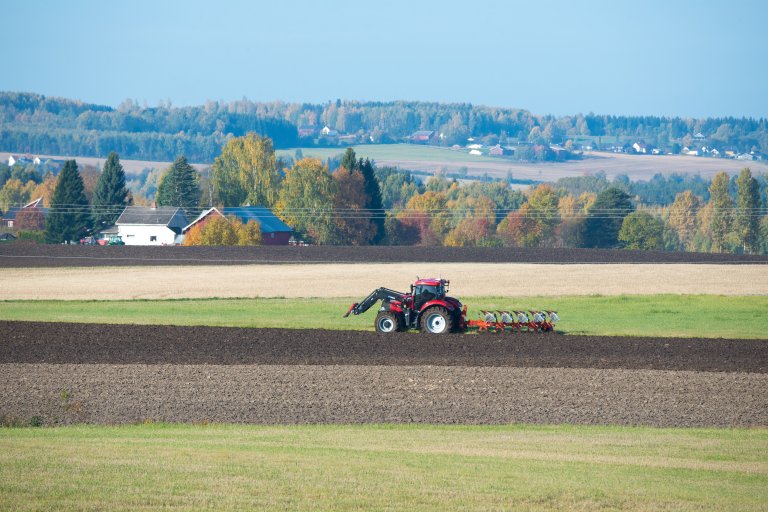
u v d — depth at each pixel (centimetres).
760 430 7988
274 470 5866
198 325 15300
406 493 5406
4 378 10381
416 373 10856
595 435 7544
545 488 5597
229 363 11738
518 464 6228
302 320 16300
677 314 17462
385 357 12200
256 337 13962
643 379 10612
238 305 18450
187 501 5162
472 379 10488
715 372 11200
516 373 10919
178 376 10575
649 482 5825
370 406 8962
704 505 5353
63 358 12100
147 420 8062
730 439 7450
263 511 5022
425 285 14638
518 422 8325
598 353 12700
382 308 14900
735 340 14075
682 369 11538
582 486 5666
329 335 14188
